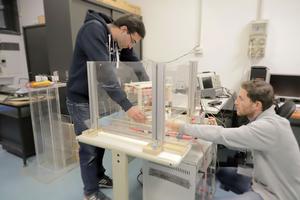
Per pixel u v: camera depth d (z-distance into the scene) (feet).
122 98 4.19
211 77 9.09
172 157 3.41
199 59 10.75
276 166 3.92
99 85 4.32
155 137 3.69
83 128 5.15
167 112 4.39
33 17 14.85
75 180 7.20
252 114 4.24
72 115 5.41
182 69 4.74
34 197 6.38
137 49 11.43
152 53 11.75
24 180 7.24
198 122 4.75
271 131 3.74
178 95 4.80
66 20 8.26
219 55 10.30
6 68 15.06
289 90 8.79
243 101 4.20
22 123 8.21
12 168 8.04
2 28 15.24
